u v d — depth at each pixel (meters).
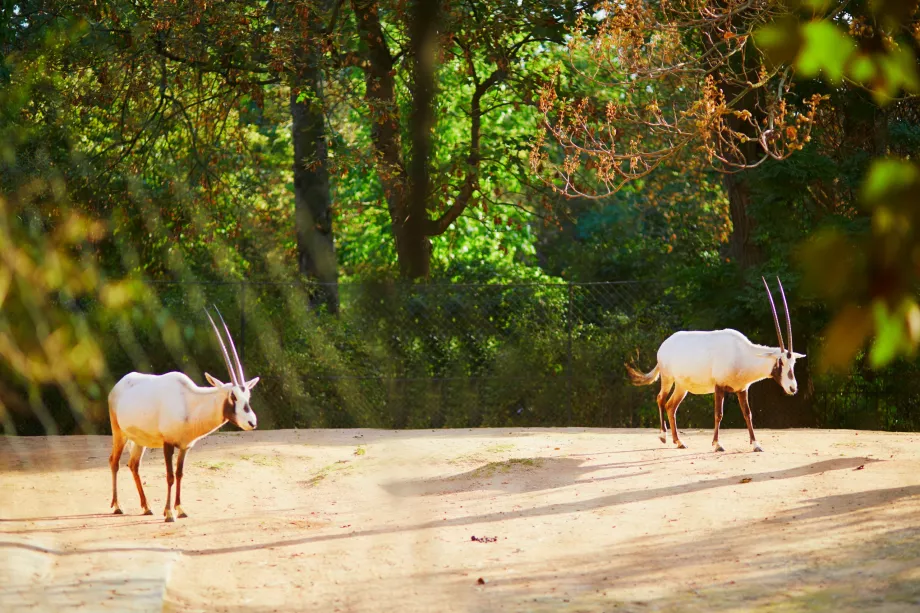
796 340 16.59
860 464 9.87
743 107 16.45
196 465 10.88
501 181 22.36
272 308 17.02
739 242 17.47
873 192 1.42
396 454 11.32
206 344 16.48
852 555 6.15
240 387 8.49
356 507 8.80
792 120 16.77
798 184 15.97
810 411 17.11
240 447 12.10
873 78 1.51
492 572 6.15
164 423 8.25
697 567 6.09
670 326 17.73
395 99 17.05
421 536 7.29
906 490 8.25
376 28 17.86
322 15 17.53
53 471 10.61
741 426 17.36
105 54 16.81
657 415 17.59
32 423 13.65
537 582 5.86
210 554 6.72
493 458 11.09
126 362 14.85
